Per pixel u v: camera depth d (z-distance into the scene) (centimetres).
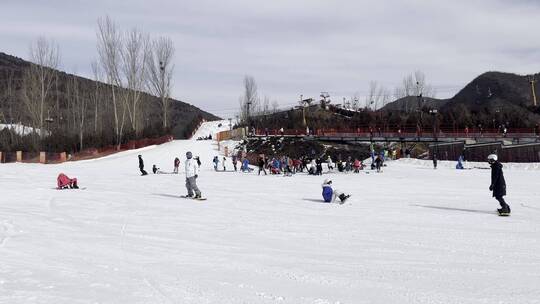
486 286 725
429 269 844
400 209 1766
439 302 641
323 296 671
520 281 756
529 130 7000
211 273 809
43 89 7694
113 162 5394
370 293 687
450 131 7512
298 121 9469
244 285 729
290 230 1304
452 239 1152
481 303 637
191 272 816
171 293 679
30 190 2494
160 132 7894
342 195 1994
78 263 877
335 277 784
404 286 726
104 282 735
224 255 972
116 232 1259
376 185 2850
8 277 756
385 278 778
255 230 1305
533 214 1595
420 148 7294
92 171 4297
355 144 7388
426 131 7588
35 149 6562
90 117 9406
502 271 827
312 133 7500
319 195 2317
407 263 895
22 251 981
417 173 3912
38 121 7750
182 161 5431
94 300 639
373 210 1745
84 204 1902
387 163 5069
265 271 827
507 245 1071
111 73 7750
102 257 938
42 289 688
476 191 2445
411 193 2364
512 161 4869
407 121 8150
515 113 8219
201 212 1691
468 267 859
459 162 4412
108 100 8894
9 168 4662
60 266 846
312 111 10725
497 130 7225
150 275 788
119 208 1786
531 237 1172
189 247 1060
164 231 1283
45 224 1382
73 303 624
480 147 5134
